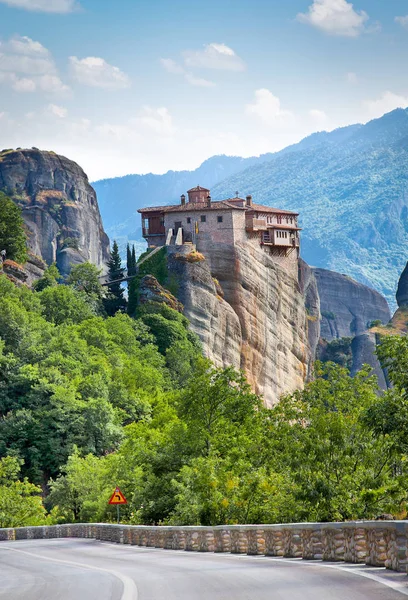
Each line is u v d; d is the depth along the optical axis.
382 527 32.19
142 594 29.88
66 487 132.50
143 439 116.94
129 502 106.50
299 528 41.47
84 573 40.88
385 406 61.47
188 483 87.56
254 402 106.75
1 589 34.69
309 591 27.78
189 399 106.25
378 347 62.84
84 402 169.50
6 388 178.50
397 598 24.64
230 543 53.69
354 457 76.62
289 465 79.50
